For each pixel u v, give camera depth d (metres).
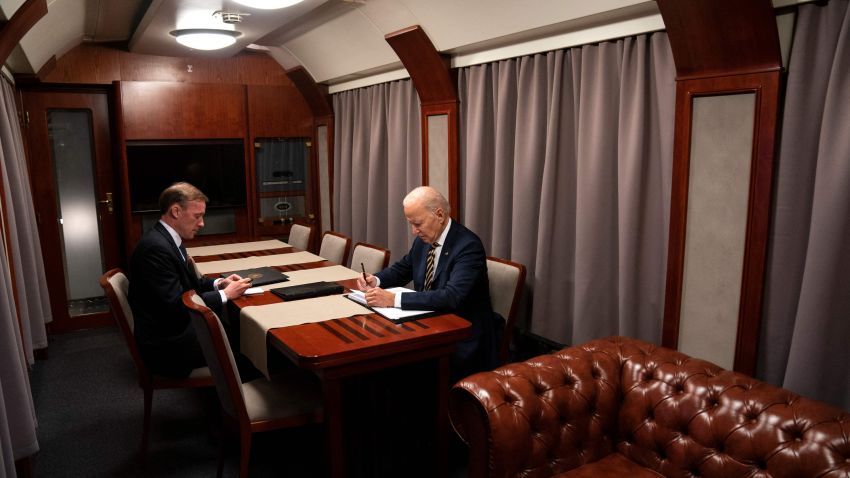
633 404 2.04
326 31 4.25
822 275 1.92
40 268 4.17
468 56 3.52
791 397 1.76
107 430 3.08
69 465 2.73
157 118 4.71
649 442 1.97
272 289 2.89
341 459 2.12
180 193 2.84
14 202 3.57
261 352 2.32
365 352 2.06
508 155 3.37
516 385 1.95
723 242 2.26
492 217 3.59
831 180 1.89
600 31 2.72
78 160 4.78
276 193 5.32
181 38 3.87
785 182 2.09
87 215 4.86
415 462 2.53
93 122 4.77
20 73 4.14
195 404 3.42
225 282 2.98
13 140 3.61
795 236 2.10
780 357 2.18
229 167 5.05
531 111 3.16
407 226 4.43
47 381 3.76
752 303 2.18
